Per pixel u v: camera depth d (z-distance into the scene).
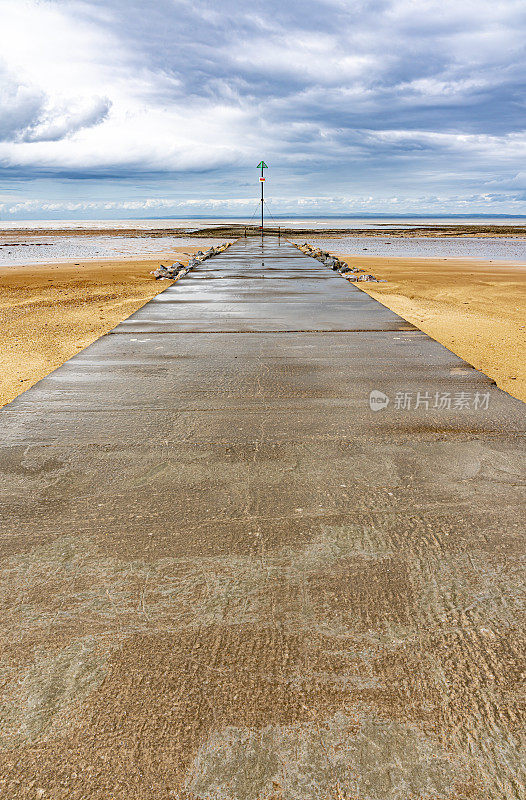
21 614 1.45
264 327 5.34
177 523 1.88
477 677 1.27
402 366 3.88
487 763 1.07
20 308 10.34
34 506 2.00
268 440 2.59
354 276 14.26
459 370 3.77
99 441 2.59
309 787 1.02
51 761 1.08
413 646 1.35
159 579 1.59
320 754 1.08
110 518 1.92
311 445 2.52
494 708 1.19
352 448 2.49
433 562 1.67
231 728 1.14
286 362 4.02
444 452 2.44
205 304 6.77
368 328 5.26
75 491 2.11
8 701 1.20
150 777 1.04
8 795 1.01
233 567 1.64
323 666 1.29
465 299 11.17
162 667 1.29
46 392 3.36
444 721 1.16
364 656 1.32
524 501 2.01
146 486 2.15
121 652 1.33
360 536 1.80
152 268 18.14
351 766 1.06
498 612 1.46
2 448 2.52
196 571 1.63
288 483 2.16
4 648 1.34
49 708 1.18
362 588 1.55
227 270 11.23
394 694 1.22
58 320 8.91
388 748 1.10
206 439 2.61
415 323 8.16
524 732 1.14
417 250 28.22
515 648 1.35
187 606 1.48
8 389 4.79
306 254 17.47
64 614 1.45
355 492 2.09
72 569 1.64
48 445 2.55
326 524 1.87
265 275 10.20
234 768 1.06
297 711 1.18
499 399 3.15
